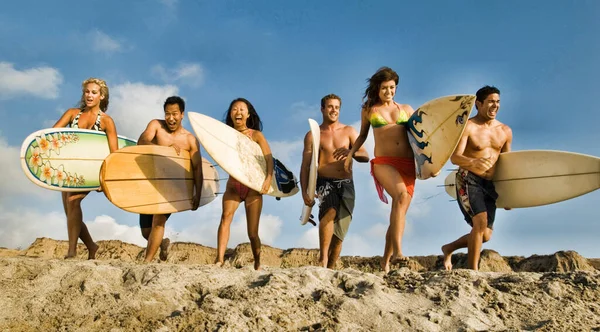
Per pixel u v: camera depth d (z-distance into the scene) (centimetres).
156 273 500
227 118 682
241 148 650
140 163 665
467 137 645
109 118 731
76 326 432
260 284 496
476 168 620
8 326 438
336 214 693
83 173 698
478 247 620
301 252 1456
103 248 1350
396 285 509
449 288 500
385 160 612
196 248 1451
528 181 665
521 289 509
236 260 1391
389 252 616
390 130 616
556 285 511
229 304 452
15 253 1260
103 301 464
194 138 704
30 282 496
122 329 427
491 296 492
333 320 437
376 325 438
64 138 700
